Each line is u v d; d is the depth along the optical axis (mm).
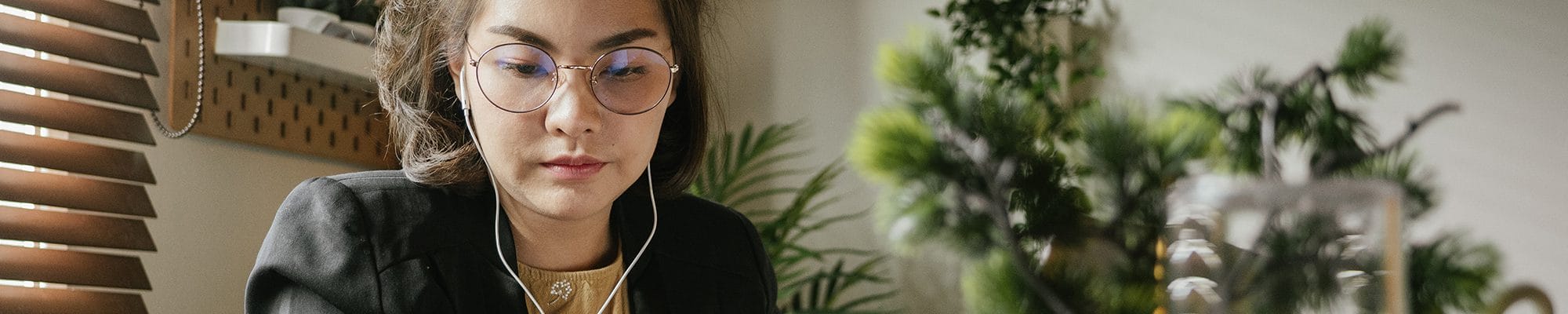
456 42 716
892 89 1097
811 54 3086
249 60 1986
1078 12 2574
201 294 2004
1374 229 473
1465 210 2256
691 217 875
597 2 672
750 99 3158
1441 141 2287
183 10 1906
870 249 2934
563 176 685
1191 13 2588
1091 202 985
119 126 1718
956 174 1028
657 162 848
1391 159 952
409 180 766
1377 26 1081
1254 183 491
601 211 778
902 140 1038
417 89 776
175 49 1885
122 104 1709
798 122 3082
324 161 2320
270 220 2176
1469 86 2279
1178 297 498
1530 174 2213
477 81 690
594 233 792
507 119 683
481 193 773
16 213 1595
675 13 736
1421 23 2336
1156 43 2619
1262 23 2500
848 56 3021
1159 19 2623
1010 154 1021
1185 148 949
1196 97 1092
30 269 1588
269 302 729
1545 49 2223
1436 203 938
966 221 1021
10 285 1632
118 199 1713
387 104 809
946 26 2861
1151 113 1012
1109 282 888
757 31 3176
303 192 748
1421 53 2322
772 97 3131
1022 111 1071
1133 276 879
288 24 1914
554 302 786
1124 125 965
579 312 793
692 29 773
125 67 1712
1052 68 2422
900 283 2891
